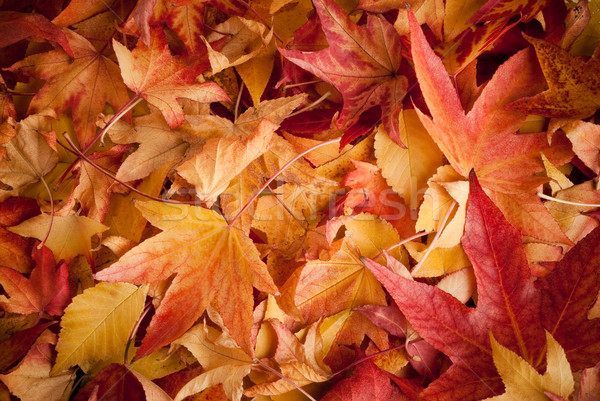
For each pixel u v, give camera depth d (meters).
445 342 0.55
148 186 0.58
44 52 0.57
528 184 0.58
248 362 0.57
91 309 0.56
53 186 0.58
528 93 0.58
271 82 0.61
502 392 0.54
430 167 0.58
